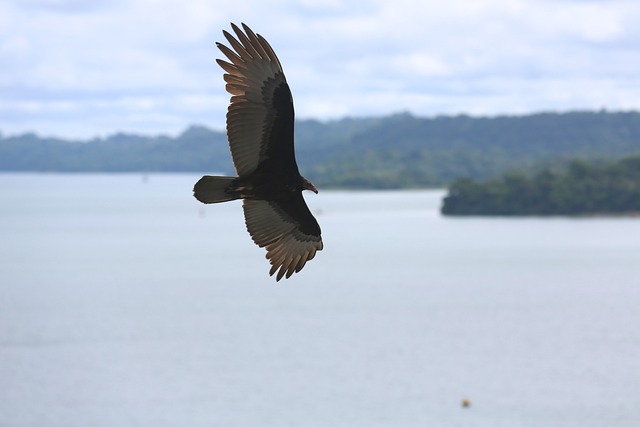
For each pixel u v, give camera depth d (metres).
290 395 42.41
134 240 134.00
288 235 11.35
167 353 51.78
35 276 91.50
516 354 52.22
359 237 133.38
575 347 54.25
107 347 53.59
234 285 83.81
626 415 39.31
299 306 70.56
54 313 66.56
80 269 97.81
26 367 48.19
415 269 96.44
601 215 155.12
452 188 168.62
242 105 10.39
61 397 41.88
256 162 10.62
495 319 64.56
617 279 87.50
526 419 38.59
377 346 53.97
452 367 48.50
